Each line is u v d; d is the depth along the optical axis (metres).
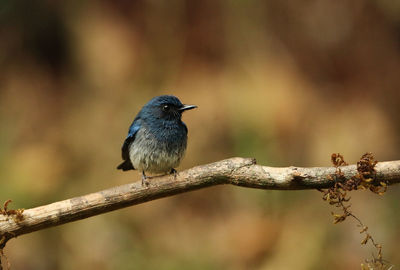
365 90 14.52
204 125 13.41
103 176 13.34
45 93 15.04
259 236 12.24
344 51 14.95
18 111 14.64
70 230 12.52
